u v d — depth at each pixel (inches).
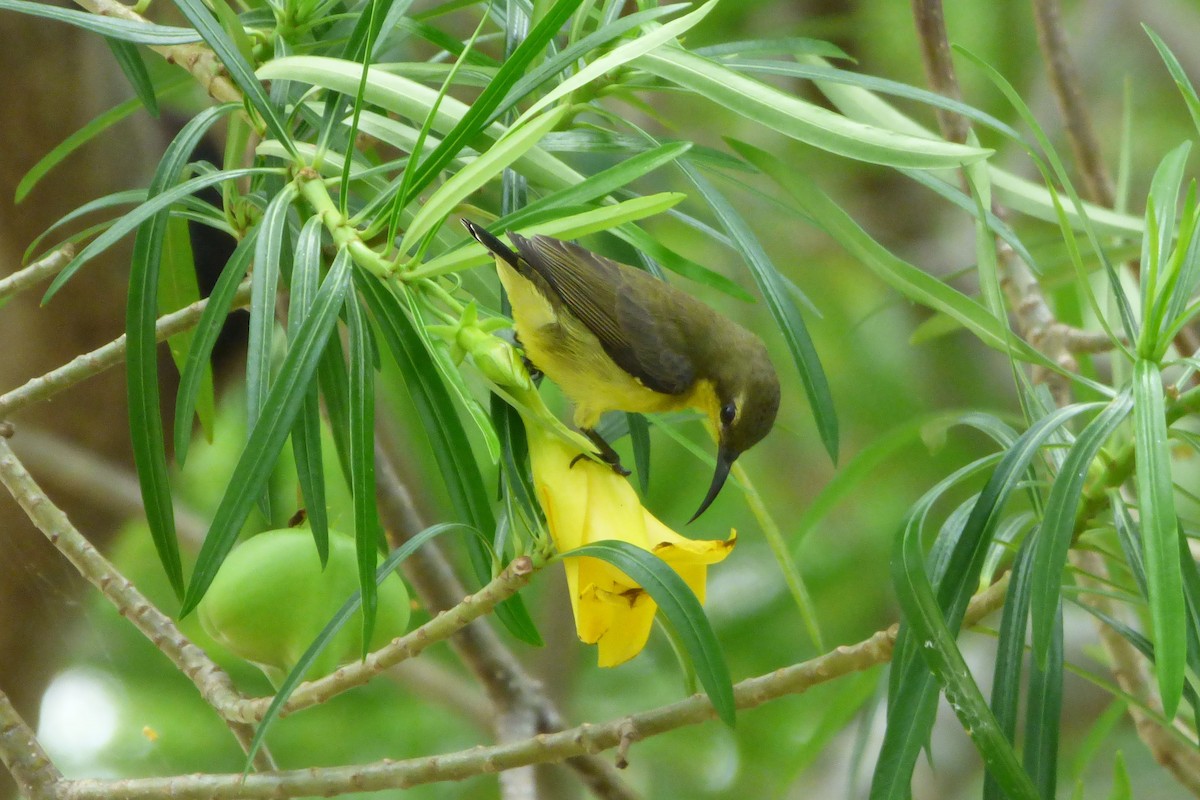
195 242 224.8
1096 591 184.1
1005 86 183.2
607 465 183.9
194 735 241.8
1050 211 190.5
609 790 191.2
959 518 183.3
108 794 185.3
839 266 306.3
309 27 187.2
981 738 180.9
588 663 258.8
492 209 188.7
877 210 314.7
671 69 183.8
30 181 189.2
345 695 241.9
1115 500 183.3
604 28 183.6
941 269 309.6
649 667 261.7
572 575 183.2
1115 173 323.6
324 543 183.0
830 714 188.2
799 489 293.0
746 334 193.3
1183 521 183.9
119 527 240.7
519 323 189.9
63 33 220.7
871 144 182.9
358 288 183.6
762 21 280.2
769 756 250.4
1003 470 182.7
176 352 189.9
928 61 194.1
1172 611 179.8
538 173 185.2
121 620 244.8
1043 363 184.2
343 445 185.3
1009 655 182.4
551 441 183.9
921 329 193.3
